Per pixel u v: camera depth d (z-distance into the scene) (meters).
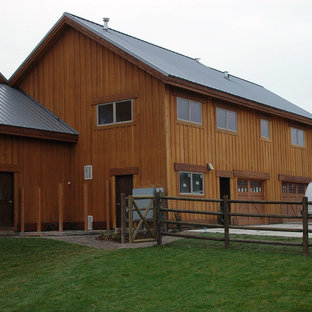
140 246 12.97
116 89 18.53
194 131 18.42
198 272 9.80
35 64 21.27
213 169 19.11
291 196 25.16
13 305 8.64
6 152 17.58
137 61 17.50
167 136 17.08
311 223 24.23
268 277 9.09
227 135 20.33
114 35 21.11
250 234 14.33
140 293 8.69
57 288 9.34
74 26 19.56
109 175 18.47
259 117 22.73
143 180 17.47
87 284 9.42
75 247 13.09
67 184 19.45
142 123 17.70
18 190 17.81
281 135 24.45
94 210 18.78
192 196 17.95
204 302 7.95
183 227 17.34
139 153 17.69
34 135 18.12
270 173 23.22
